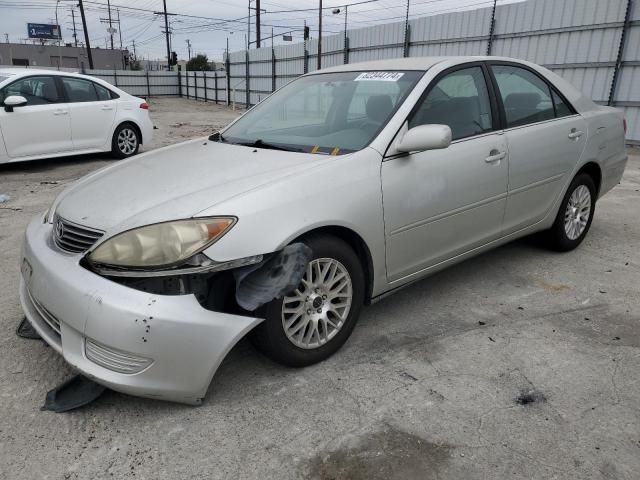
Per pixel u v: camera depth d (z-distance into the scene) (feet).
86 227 8.26
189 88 123.34
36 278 8.33
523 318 11.03
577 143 13.74
